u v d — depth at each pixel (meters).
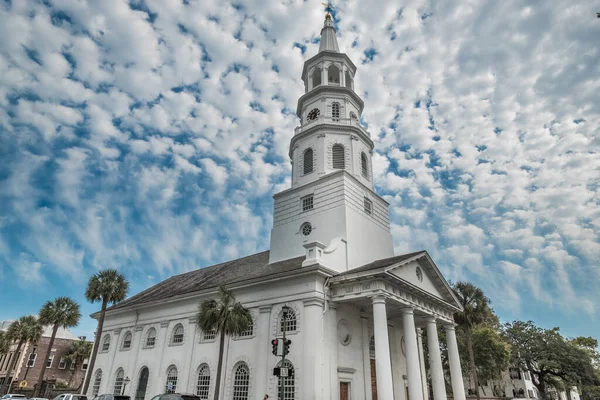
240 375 26.69
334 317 25.09
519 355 57.78
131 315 38.78
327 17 43.59
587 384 55.00
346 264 28.28
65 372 67.56
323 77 38.41
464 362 49.78
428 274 29.64
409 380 23.75
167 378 31.72
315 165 34.62
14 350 66.56
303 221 32.66
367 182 35.38
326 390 22.69
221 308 24.77
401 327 32.72
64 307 45.38
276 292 26.72
